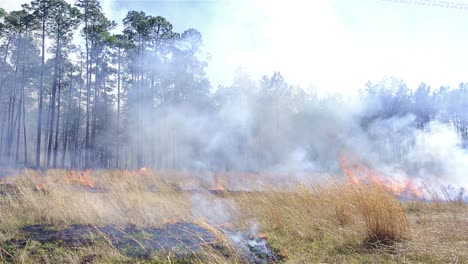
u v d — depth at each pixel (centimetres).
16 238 438
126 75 3112
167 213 589
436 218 574
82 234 459
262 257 380
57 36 2677
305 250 414
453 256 366
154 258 373
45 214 558
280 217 566
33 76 2858
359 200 479
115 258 372
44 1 2544
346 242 440
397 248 398
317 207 584
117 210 594
